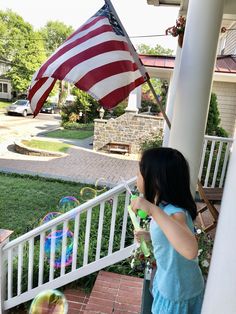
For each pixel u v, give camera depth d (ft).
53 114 84.64
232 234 2.18
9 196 16.66
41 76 6.04
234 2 9.45
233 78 23.80
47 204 15.80
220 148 14.05
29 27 100.07
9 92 103.60
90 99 51.88
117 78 6.05
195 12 6.40
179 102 6.84
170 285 4.13
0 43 95.81
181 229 3.20
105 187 18.29
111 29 6.23
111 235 8.14
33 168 23.03
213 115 21.61
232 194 2.25
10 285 8.13
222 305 2.22
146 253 5.02
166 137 10.60
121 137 32.63
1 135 39.29
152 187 3.69
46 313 6.80
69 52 6.07
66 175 21.59
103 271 9.03
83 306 8.14
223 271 2.25
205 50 6.45
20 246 7.91
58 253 9.56
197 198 12.69
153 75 27.99
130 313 7.36
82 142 37.35
